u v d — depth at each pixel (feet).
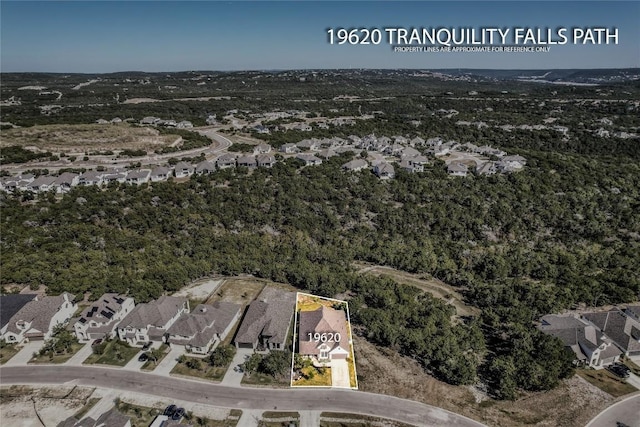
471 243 387.75
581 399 225.15
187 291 323.37
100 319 271.49
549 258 356.18
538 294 300.20
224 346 262.67
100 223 416.46
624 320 270.67
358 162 564.30
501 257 352.90
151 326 267.80
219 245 370.73
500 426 209.87
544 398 226.38
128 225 410.31
